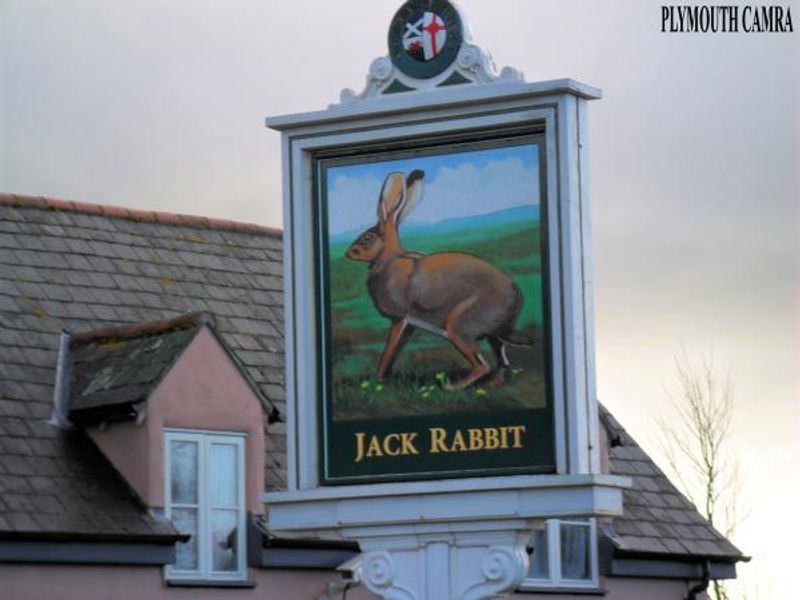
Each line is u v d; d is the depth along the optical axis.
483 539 23.72
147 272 34.50
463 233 23.94
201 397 30.27
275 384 33.56
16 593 27.44
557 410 23.28
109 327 32.56
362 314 24.36
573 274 23.31
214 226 36.75
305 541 30.86
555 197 23.45
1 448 28.95
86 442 30.09
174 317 33.16
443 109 24.02
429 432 23.92
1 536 27.22
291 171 24.77
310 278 24.62
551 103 23.55
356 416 24.30
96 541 28.34
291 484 24.55
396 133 24.23
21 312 31.78
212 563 30.09
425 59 24.20
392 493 23.91
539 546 34.75
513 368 23.56
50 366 31.00
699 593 37.41
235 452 30.66
